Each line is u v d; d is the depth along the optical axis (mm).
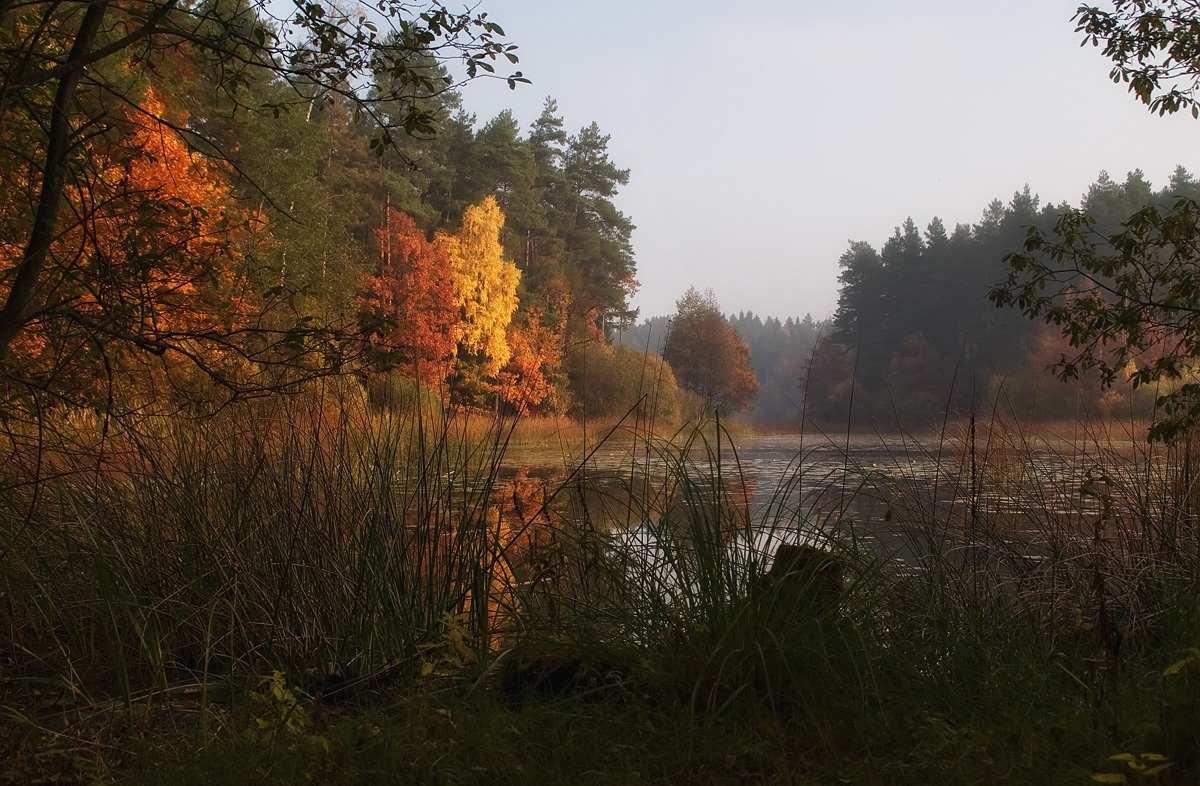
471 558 4289
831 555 3809
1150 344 5898
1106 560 4562
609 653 3496
